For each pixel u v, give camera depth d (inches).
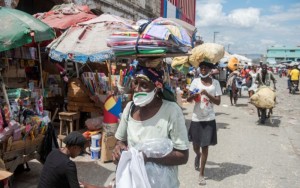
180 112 103.1
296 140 378.6
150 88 99.7
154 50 100.3
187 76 768.9
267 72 559.5
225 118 510.0
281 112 610.2
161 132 100.9
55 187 140.1
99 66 395.5
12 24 217.2
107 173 243.1
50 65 390.3
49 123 226.8
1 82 220.4
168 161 100.0
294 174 259.8
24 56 325.1
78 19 365.1
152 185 99.1
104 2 645.9
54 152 144.5
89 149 283.0
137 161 97.8
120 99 270.8
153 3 964.6
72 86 321.7
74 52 277.9
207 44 301.1
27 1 492.7
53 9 411.8
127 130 106.7
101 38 283.3
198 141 234.8
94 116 315.3
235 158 295.1
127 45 102.8
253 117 526.9
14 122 198.2
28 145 211.8
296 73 1036.5
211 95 227.3
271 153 316.8
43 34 232.5
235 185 231.9
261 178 247.8
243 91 992.2
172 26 106.0
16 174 233.5
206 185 229.6
